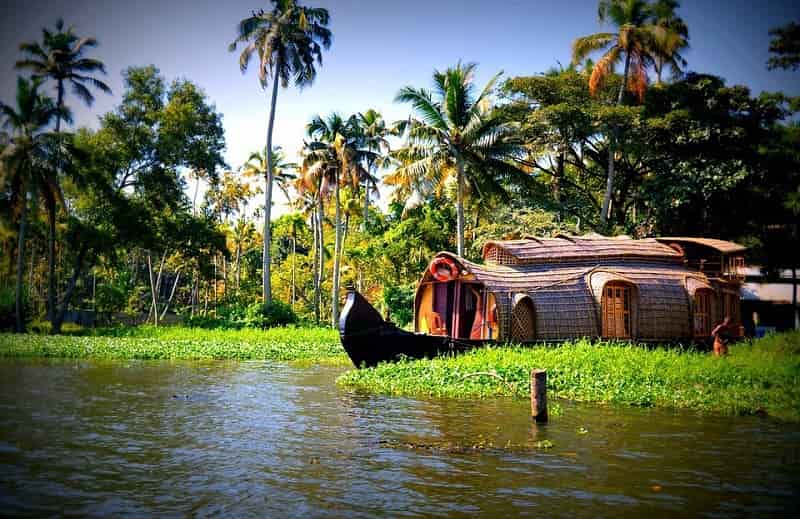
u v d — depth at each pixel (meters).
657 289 20.62
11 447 9.80
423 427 11.14
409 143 30.11
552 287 20.02
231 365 21.69
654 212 32.59
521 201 33.12
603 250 21.67
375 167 41.72
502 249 21.86
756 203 30.30
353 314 17.83
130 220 37.41
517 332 19.28
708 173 29.25
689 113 30.20
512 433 10.68
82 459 9.15
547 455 9.31
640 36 29.53
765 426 11.23
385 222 44.12
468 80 27.89
